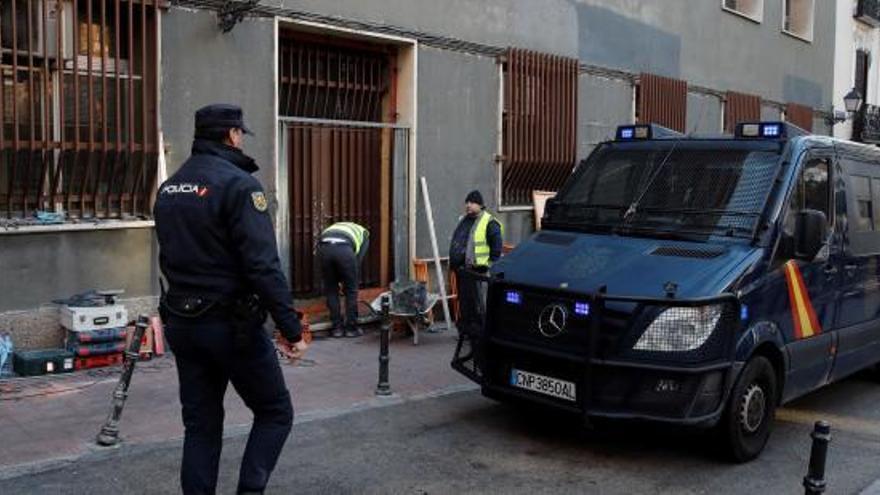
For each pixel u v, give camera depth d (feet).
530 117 38.81
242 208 13.02
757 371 18.60
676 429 17.60
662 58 48.44
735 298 17.58
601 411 17.67
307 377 24.73
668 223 20.33
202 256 13.11
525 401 18.98
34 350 23.54
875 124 75.61
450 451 18.97
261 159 28.32
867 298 23.77
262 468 13.84
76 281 24.41
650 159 22.07
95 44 24.53
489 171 37.11
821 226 19.38
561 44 40.65
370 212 33.17
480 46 36.01
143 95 25.18
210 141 13.66
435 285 34.81
